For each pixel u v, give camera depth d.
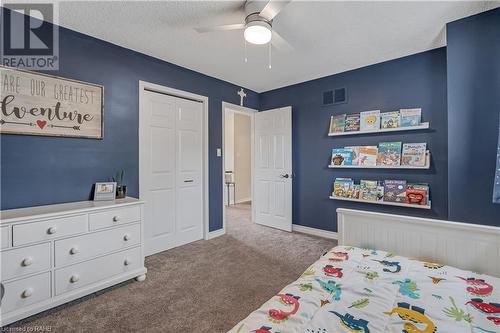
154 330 1.63
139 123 2.78
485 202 2.03
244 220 4.59
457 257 1.46
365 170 3.22
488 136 2.02
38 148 2.10
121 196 2.51
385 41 2.53
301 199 3.84
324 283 1.24
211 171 3.58
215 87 3.62
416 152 2.80
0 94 1.92
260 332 0.90
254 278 2.34
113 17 2.09
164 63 3.00
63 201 2.23
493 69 2.00
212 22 2.18
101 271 2.04
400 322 0.95
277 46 2.13
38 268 1.73
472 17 2.07
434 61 2.73
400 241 1.64
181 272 2.46
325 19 2.12
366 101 3.21
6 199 1.94
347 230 1.86
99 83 2.47
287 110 3.87
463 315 0.99
